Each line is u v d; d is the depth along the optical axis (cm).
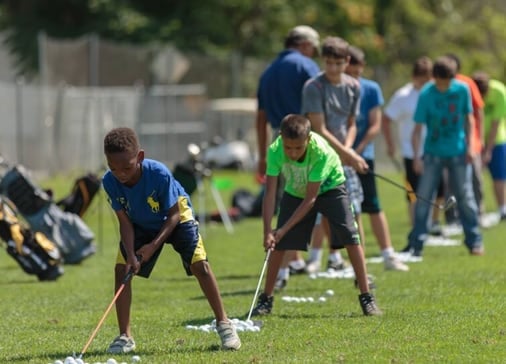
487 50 8850
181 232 1366
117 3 7331
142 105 6009
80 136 5650
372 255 2547
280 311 1692
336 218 1642
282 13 7600
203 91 6381
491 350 1329
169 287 2077
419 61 2791
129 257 1329
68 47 5681
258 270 2327
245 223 3591
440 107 2442
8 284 2178
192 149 3084
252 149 6450
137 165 1326
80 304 1870
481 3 8794
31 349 1426
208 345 1403
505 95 3091
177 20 7388
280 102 2111
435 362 1261
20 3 7338
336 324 1552
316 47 2159
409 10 8375
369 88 2136
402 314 1631
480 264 2305
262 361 1279
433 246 2745
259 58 7512
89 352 1380
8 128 5181
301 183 1625
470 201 2497
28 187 2480
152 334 1509
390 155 2922
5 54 6353
